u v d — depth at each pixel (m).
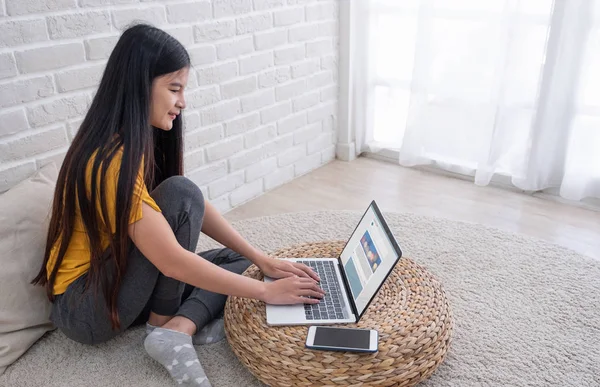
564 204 2.37
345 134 2.87
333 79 2.76
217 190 2.30
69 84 1.70
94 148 1.25
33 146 1.65
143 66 1.25
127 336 1.56
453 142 2.59
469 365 1.43
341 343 1.26
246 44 2.24
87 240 1.37
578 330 1.56
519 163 2.43
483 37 2.36
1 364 1.44
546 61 2.19
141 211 1.25
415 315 1.38
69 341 1.55
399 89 2.69
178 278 1.31
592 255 1.98
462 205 2.38
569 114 2.27
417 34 2.45
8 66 1.54
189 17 1.99
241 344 1.35
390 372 1.25
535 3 2.19
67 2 1.64
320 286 1.47
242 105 2.30
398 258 1.28
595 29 2.12
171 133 1.48
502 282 1.79
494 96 2.35
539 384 1.36
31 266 1.49
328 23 2.63
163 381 1.40
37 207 1.53
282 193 2.53
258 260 1.52
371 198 2.46
